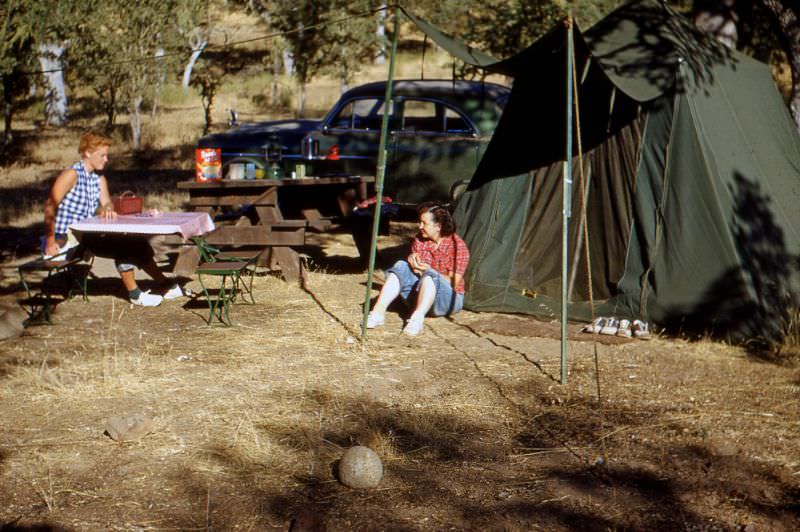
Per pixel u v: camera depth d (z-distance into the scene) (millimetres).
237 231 8164
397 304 7488
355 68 20672
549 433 4621
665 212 6547
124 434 4402
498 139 7711
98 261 9258
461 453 4363
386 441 4422
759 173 6762
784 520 3621
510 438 4562
